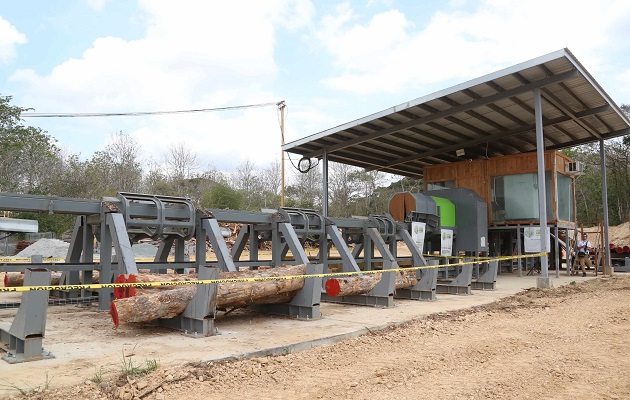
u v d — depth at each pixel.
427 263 11.95
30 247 23.48
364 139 17.12
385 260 10.09
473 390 4.32
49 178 37.06
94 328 6.89
